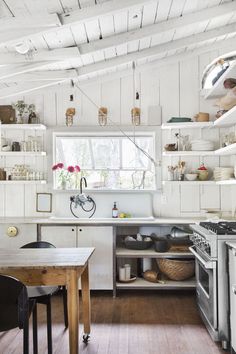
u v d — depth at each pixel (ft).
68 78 13.71
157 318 11.94
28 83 14.33
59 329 11.10
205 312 10.95
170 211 15.96
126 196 15.94
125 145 16.47
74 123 16.11
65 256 9.52
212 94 14.79
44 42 10.91
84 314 10.41
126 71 15.92
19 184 16.12
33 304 8.59
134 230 16.02
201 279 11.78
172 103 15.90
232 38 15.16
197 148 15.14
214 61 13.89
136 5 9.07
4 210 16.12
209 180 15.39
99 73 15.33
